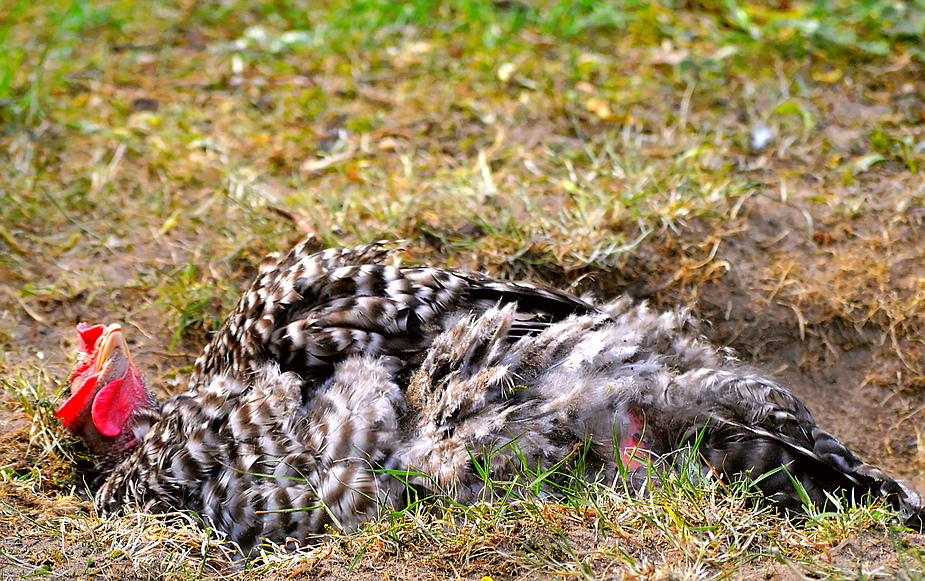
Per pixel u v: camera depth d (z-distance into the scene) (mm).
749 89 10523
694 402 5906
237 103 11109
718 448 5836
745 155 9547
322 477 5582
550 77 10977
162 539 5555
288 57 12062
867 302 7949
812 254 8359
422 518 5414
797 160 9445
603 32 12039
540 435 5676
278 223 8875
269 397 5770
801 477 5684
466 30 12211
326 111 10844
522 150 9773
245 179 9539
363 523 5523
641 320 6543
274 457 5664
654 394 5945
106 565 5301
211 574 5359
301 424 5754
